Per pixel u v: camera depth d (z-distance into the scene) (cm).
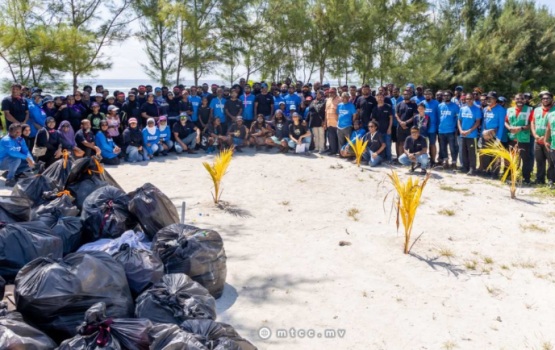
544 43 3066
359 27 2208
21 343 331
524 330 466
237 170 1158
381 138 1217
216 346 335
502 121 1051
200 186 1005
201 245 507
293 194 955
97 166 704
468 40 2891
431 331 464
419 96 1276
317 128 1388
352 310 505
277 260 634
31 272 402
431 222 782
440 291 548
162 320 395
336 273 596
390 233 736
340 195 950
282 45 2102
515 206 866
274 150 1445
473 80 2777
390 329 469
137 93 1397
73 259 412
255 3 2025
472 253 655
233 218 805
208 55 1942
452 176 1105
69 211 595
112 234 570
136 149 1259
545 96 966
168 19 1791
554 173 985
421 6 2339
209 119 1423
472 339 450
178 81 1950
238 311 502
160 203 593
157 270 461
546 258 634
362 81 2361
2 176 1080
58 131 1089
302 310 505
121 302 410
